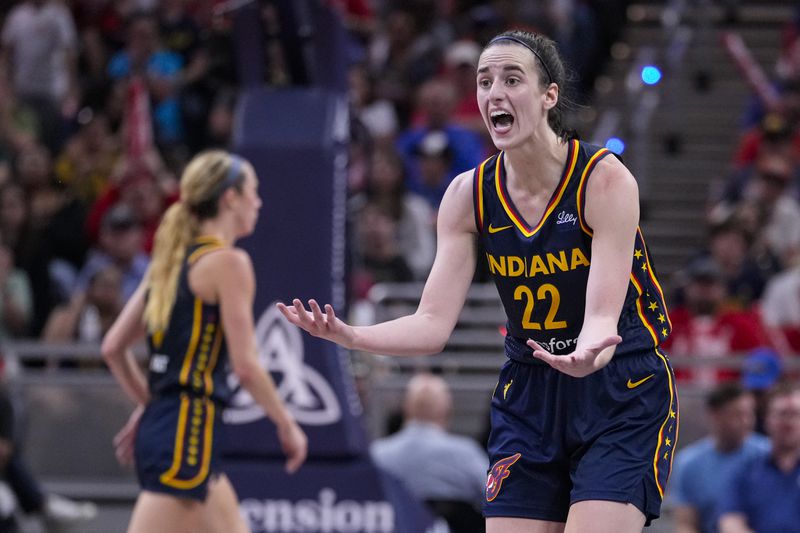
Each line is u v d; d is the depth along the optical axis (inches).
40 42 1526.8
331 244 748.6
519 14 1581.0
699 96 1667.1
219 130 1320.1
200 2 1549.0
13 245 1134.4
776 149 1288.1
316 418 746.8
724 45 1635.1
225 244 606.9
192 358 588.1
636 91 1513.3
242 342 589.3
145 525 577.6
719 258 1109.7
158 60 1472.7
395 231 1150.3
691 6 1774.1
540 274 423.2
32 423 957.8
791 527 802.2
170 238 602.2
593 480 412.2
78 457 956.0
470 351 1123.9
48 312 1131.3
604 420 422.3
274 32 780.6
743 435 828.6
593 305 408.5
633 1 1891.0
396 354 427.8
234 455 754.8
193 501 579.8
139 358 936.9
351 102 798.5
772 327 1033.5
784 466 811.4
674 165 1553.9
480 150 1275.8
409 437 850.1
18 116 1460.4
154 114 1389.0
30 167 1246.9
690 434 930.7
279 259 747.4
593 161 417.7
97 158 1346.0
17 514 879.1
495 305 1144.8
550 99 416.5
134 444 591.8
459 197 439.5
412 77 1545.3
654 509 417.4
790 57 1615.4
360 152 1079.6
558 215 418.6
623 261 412.2
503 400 442.3
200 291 589.6
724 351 1002.7
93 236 1222.3
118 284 1001.5
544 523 428.5
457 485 840.3
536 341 432.8
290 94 770.2
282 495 748.6
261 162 751.7
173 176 1322.6
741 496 815.1
